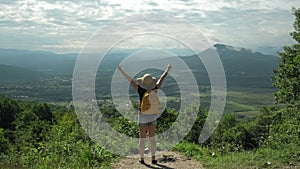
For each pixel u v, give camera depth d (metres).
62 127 7.22
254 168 5.14
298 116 15.55
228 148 7.41
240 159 5.65
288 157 5.60
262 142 8.83
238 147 7.75
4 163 5.62
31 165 5.57
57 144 6.36
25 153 6.30
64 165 5.47
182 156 6.10
